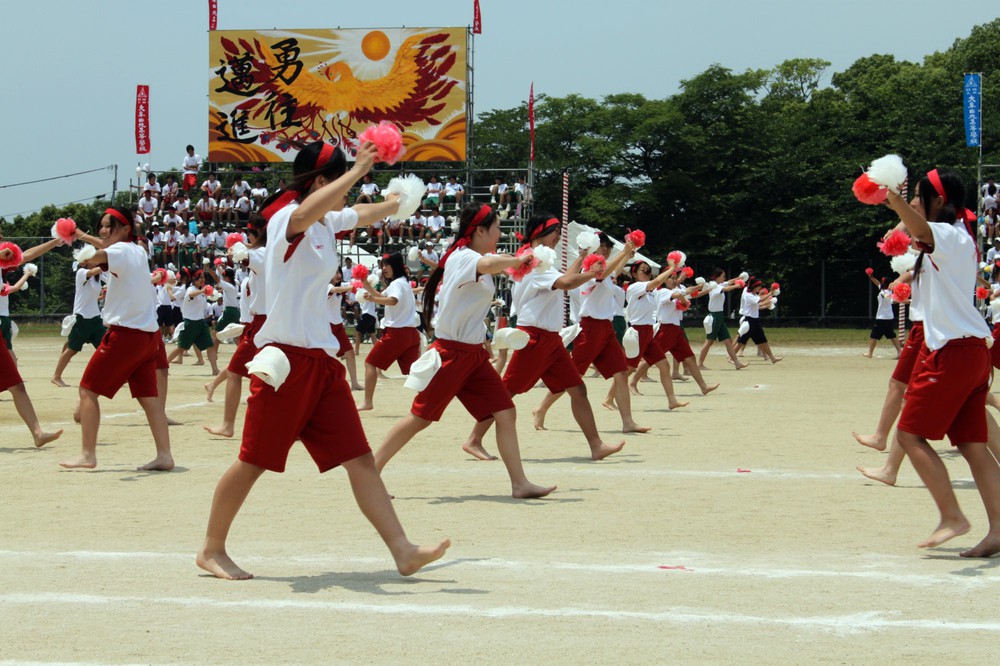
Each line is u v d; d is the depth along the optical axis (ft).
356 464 19.63
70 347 63.00
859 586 19.16
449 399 28.35
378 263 100.78
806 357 103.76
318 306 19.49
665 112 184.34
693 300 177.06
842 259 178.29
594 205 183.52
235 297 76.23
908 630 16.43
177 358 88.33
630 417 43.27
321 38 121.70
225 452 37.65
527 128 196.65
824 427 45.27
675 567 20.61
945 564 20.94
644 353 52.65
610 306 42.45
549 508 27.07
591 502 27.94
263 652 15.34
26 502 27.99
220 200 127.54
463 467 34.32
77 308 62.64
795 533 23.94
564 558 21.47
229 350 115.03
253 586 19.20
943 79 184.55
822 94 205.05
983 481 22.02
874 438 32.99
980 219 125.29
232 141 124.26
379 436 42.50
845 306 179.52
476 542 23.04
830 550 22.21
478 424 34.91
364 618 17.11
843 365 91.56
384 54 121.08
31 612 17.53
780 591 18.78
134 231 33.27
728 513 26.32
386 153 18.76
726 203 182.91
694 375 61.16
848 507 27.12
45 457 36.37
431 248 118.01
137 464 34.76
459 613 17.37
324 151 19.80
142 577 19.90
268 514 26.32
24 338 129.18
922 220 21.43
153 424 33.50
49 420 47.57
